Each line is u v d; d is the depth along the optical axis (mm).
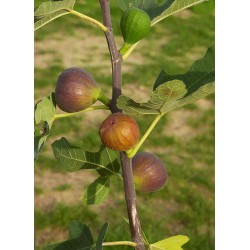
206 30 3201
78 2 3506
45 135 540
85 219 1637
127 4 643
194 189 1793
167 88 502
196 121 2262
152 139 2117
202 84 575
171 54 2900
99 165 621
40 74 2602
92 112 2283
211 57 577
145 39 3086
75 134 2119
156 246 577
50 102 556
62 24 3266
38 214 1656
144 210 1665
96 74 2646
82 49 2967
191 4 604
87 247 578
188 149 2064
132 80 2588
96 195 624
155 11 641
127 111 541
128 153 550
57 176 1884
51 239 1556
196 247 1499
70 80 549
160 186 591
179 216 1646
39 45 2982
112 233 1492
